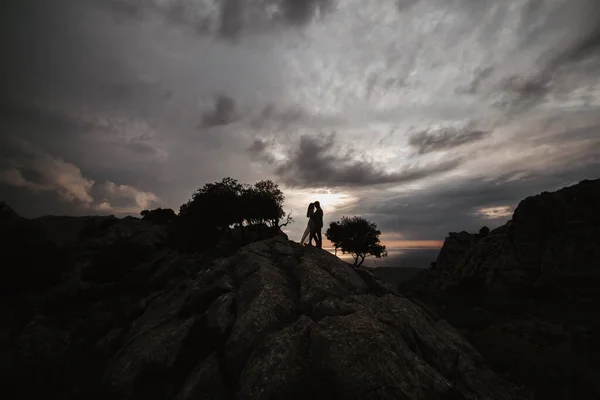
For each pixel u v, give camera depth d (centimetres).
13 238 3275
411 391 729
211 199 4088
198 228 3866
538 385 1113
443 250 6156
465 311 2597
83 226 4750
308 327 957
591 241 3306
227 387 879
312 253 1641
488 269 4191
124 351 1102
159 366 980
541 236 3788
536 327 1978
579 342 1673
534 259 3666
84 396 946
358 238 6188
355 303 1134
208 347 1030
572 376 1170
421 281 5862
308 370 821
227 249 3500
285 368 819
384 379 743
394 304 1220
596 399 1005
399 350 852
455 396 769
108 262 3491
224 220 4069
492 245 4591
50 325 2005
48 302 2692
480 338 1844
